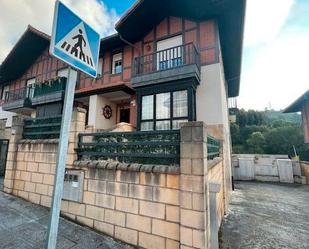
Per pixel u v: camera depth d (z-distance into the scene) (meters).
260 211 6.66
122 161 3.88
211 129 7.38
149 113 8.18
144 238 3.32
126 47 10.50
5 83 16.41
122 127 8.15
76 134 4.46
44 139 5.07
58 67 12.93
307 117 15.38
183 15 8.85
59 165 1.71
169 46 8.99
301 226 5.24
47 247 1.58
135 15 8.70
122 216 3.58
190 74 7.24
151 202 3.36
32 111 14.15
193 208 2.93
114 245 3.36
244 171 15.16
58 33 1.71
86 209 3.99
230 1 7.29
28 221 3.93
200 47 8.23
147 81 8.12
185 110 7.48
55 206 1.66
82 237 3.50
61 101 11.08
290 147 27.67
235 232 4.68
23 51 13.57
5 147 9.07
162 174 3.32
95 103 9.88
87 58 2.01
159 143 3.52
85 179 4.12
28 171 5.15
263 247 3.94
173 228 3.12
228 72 12.19
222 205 5.82
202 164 2.97
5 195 5.25
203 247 2.78
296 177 13.93
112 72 10.88
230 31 8.83
